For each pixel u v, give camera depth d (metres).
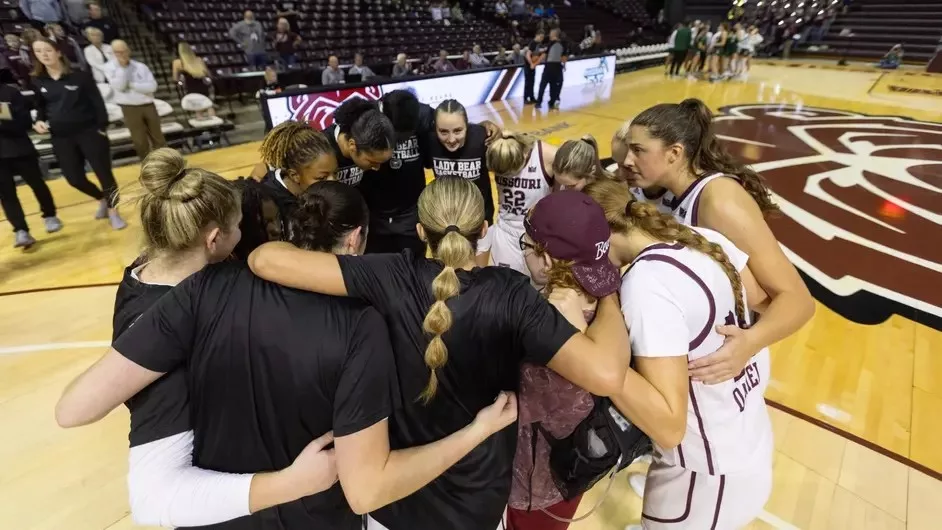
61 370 2.67
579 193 1.04
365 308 0.92
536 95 10.82
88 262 3.81
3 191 3.78
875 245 4.38
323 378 0.86
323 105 6.59
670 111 1.35
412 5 13.20
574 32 17.75
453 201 1.03
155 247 1.09
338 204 1.05
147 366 0.88
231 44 8.68
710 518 1.23
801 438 2.32
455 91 8.89
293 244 1.07
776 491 2.03
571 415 1.06
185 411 0.94
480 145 2.62
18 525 1.83
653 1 23.06
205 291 0.91
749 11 21.11
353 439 0.85
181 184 1.04
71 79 3.93
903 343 3.08
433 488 1.08
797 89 12.35
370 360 0.87
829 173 6.21
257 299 0.89
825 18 18.81
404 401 1.02
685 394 0.99
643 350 1.00
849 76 14.55
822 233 4.61
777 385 2.69
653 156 1.37
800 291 1.27
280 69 8.45
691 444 1.15
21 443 2.19
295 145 1.72
